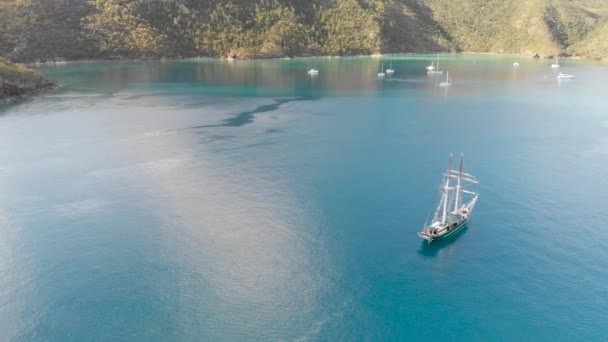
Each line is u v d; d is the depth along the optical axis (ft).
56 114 501.97
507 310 202.08
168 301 207.31
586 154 379.96
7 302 206.18
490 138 422.82
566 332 190.60
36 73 655.35
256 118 491.72
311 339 187.73
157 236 255.91
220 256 238.68
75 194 302.86
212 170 342.44
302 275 224.53
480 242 249.55
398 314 200.44
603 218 272.10
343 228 263.49
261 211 282.36
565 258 234.99
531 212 279.90
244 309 202.80
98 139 412.36
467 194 304.30
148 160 361.10
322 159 365.61
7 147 389.39
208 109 533.55
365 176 332.19
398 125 467.11
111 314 199.72
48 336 188.14
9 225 265.34
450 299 208.64
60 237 254.27
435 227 249.96
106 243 249.34
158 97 604.90
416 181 323.78
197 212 281.54
